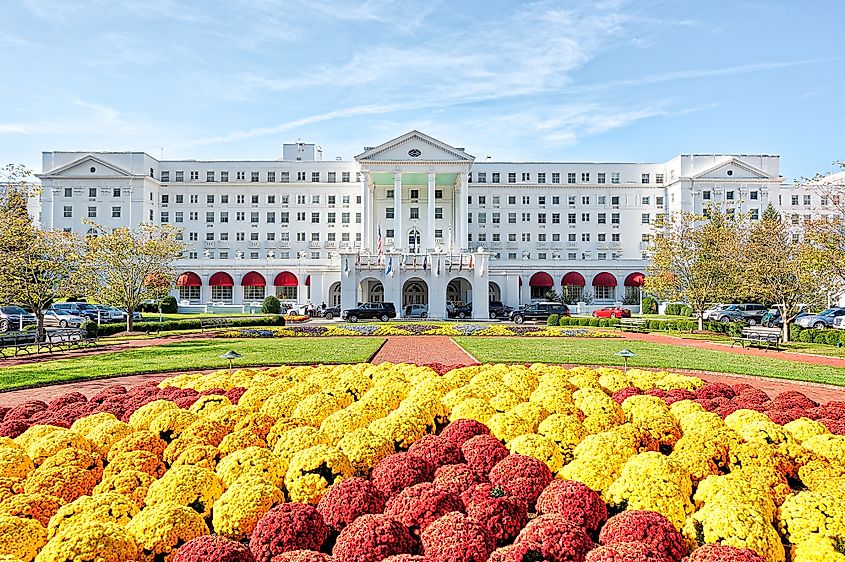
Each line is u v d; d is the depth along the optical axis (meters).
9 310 50.47
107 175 82.38
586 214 90.38
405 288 73.44
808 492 6.48
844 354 27.52
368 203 76.69
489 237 89.50
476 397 10.23
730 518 5.83
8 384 18.44
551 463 7.93
